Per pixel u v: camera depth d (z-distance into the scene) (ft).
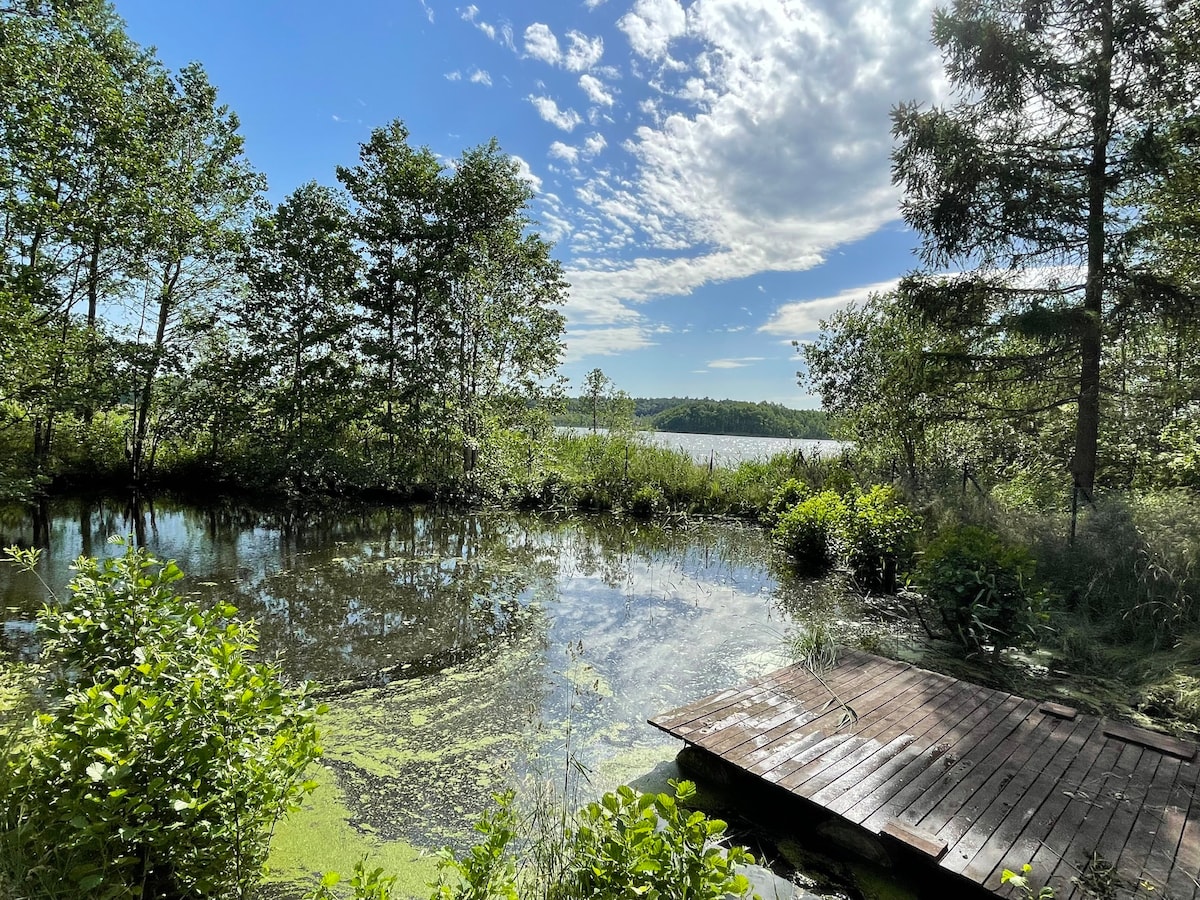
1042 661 17.72
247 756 7.75
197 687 7.52
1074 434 29.50
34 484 35.40
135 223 40.60
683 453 50.03
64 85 36.17
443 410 47.52
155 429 47.16
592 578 27.04
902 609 22.75
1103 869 8.22
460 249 47.14
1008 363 27.09
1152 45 22.47
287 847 9.60
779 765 10.83
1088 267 25.08
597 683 16.26
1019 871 8.23
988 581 18.12
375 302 48.37
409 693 15.48
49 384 36.01
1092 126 24.64
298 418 48.96
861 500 27.89
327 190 49.37
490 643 18.93
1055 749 11.53
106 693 7.12
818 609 22.85
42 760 7.22
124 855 7.29
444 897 6.63
